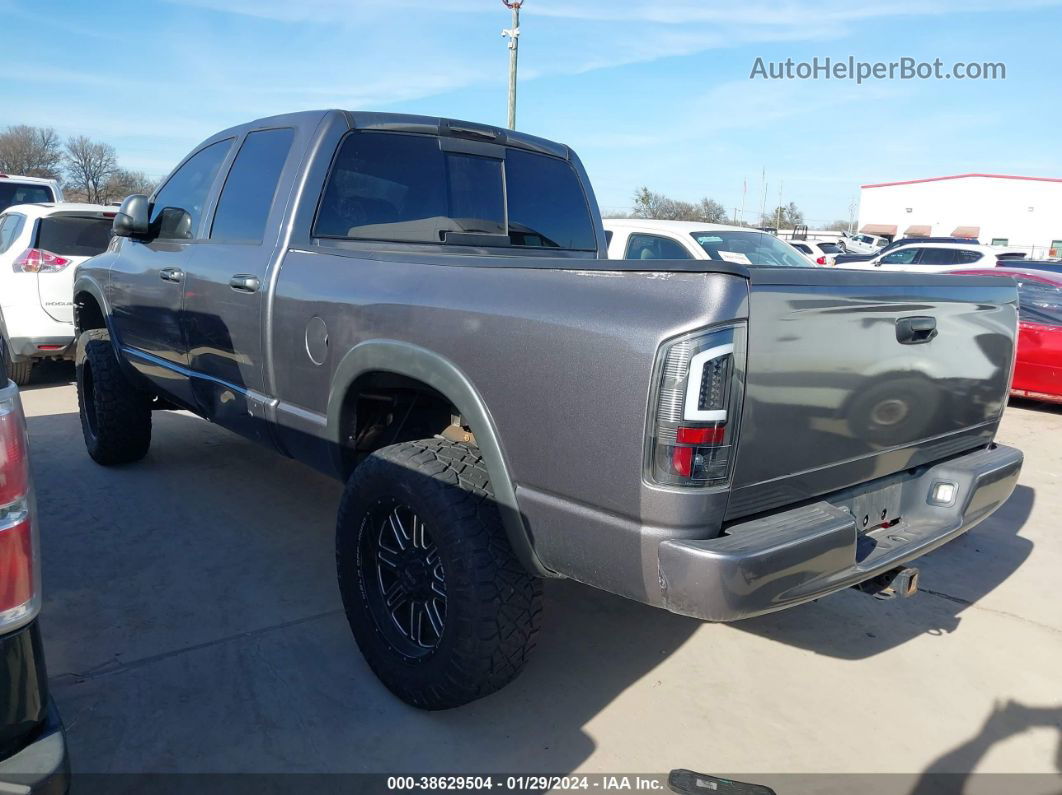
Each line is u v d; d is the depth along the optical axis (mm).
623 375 2133
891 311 2537
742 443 2156
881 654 3383
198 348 3959
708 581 2059
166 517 4473
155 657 3111
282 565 3938
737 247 7531
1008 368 3211
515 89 16859
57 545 4078
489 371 2469
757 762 2662
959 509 2887
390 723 2771
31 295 7242
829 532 2271
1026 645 3492
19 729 1604
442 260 2742
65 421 6469
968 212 55688
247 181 3811
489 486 2627
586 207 4438
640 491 2123
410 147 3707
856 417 2494
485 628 2535
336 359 3039
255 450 5727
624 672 3160
